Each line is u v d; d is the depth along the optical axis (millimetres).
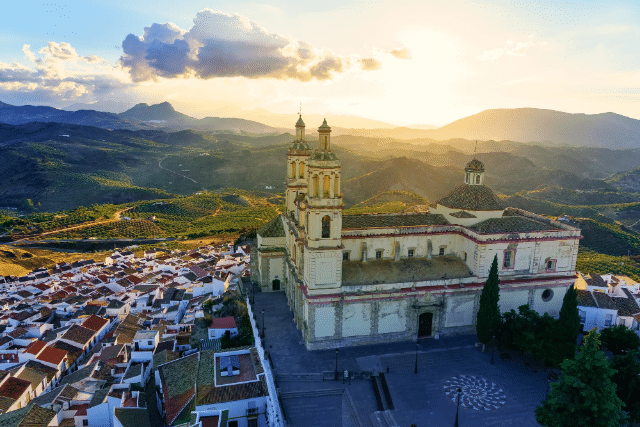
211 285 110375
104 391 68125
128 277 129500
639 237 164750
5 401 67188
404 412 50531
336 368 56094
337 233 59719
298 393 53500
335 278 60938
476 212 70250
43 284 128000
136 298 112125
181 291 115000
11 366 80625
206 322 88500
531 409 51531
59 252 192375
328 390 54312
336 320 62500
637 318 71188
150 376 75062
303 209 66562
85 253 191500
